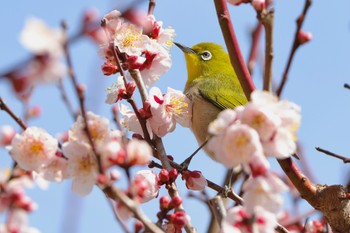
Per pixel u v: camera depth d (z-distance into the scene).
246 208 2.30
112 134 2.33
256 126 2.30
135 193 2.30
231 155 2.30
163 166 2.46
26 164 2.34
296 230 2.54
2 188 2.30
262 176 2.30
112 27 2.45
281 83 2.40
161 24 2.50
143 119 2.47
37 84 2.23
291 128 2.31
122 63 2.47
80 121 2.33
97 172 2.33
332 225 2.47
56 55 2.23
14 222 2.28
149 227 2.29
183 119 2.48
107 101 2.46
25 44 2.22
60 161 2.34
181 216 2.36
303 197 2.47
